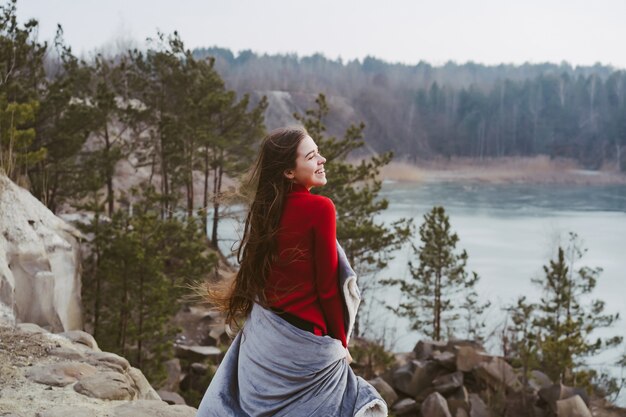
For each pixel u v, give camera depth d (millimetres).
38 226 11133
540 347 20312
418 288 27391
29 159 13461
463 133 190250
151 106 32406
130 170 44094
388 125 187000
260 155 2820
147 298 15172
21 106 13461
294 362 2666
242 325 2994
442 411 15547
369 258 24656
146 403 4578
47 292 9969
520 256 54656
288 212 2719
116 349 14883
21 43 21359
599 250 57562
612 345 23500
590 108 189375
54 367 5043
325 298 2680
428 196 110000
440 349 19891
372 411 2734
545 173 163000
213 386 2869
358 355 19703
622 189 136375
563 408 15859
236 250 2885
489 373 17000
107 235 15578
